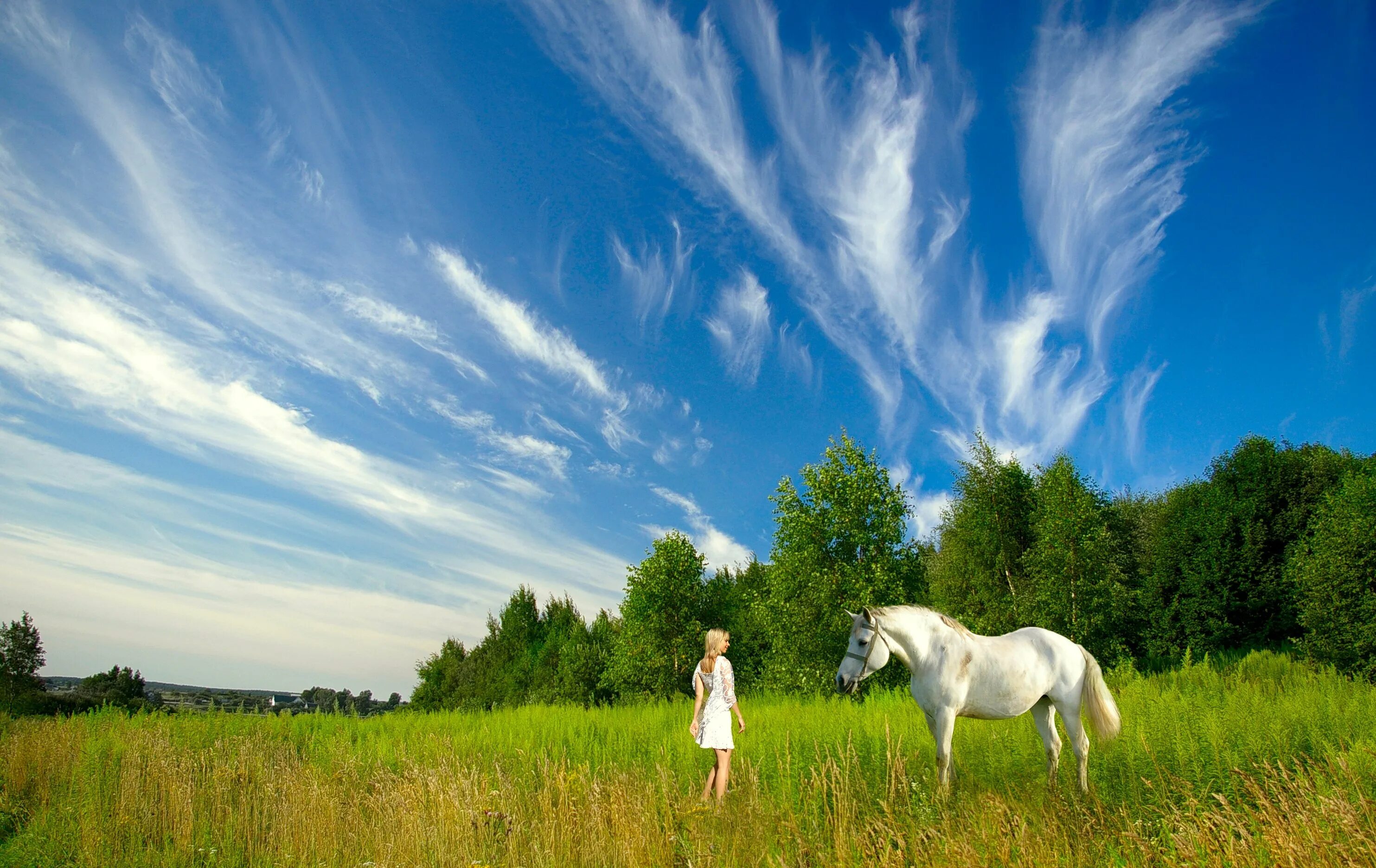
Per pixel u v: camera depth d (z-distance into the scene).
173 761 10.96
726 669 9.01
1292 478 30.55
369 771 11.62
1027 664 8.52
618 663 33.53
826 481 26.12
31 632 29.16
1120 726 8.83
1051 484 30.28
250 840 8.06
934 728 8.62
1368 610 20.52
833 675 23.86
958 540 34.94
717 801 7.62
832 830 6.76
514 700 47.34
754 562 40.47
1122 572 30.61
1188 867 4.96
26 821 9.27
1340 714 10.00
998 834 5.52
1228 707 10.19
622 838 6.85
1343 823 4.78
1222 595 29.70
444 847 6.93
